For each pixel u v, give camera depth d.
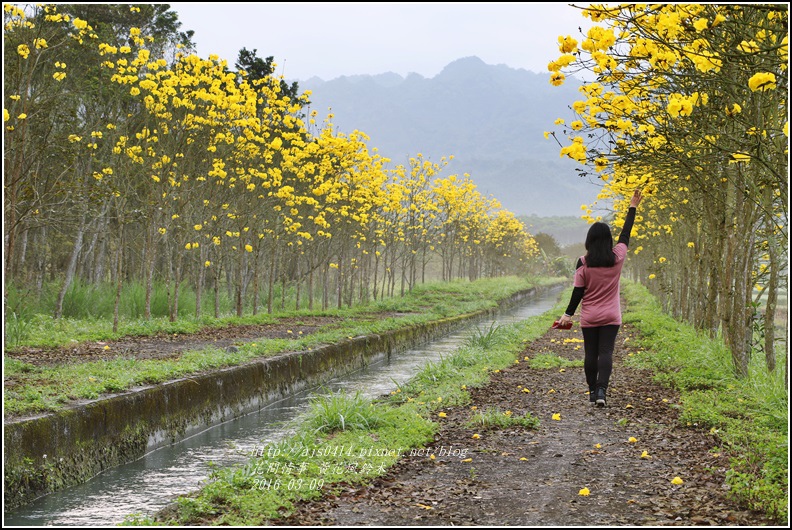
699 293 15.15
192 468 8.16
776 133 6.54
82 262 21.58
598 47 5.66
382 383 14.61
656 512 4.88
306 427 8.02
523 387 10.35
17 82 10.33
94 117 14.46
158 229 16.55
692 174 8.43
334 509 5.16
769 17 5.75
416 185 29.33
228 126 15.28
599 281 7.58
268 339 14.99
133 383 9.31
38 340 12.77
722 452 6.21
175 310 17.22
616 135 6.61
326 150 18.66
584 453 6.54
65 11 15.16
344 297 27.98
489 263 52.59
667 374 10.55
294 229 19.25
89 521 6.07
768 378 9.27
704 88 6.75
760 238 10.88
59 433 7.24
